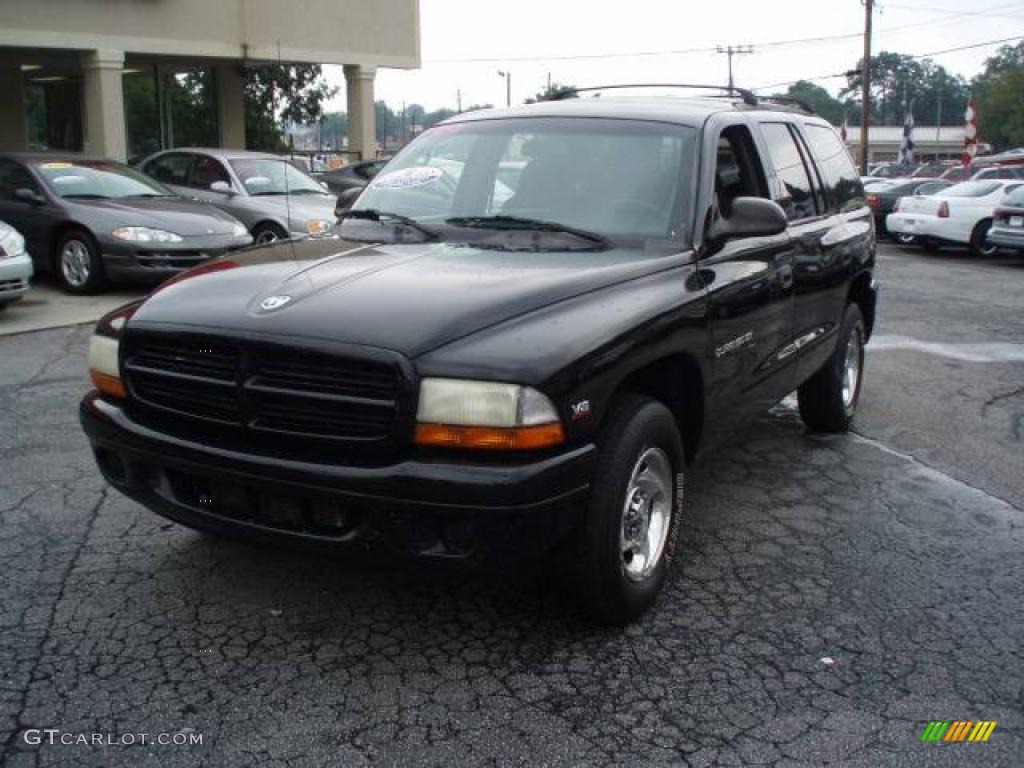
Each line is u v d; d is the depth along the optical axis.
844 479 5.50
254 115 32.22
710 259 4.14
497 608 3.84
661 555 3.82
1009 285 13.98
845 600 3.99
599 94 5.50
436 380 3.05
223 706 3.16
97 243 10.59
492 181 4.54
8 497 4.89
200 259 10.91
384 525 3.10
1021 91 103.19
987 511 5.02
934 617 3.85
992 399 7.36
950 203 18.06
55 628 3.63
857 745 3.01
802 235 5.12
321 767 2.87
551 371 3.10
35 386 7.03
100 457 3.78
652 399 3.69
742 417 4.56
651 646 3.59
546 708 3.18
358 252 3.99
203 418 3.38
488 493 3.01
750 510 4.99
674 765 2.90
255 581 4.03
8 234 9.30
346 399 3.12
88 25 17.95
